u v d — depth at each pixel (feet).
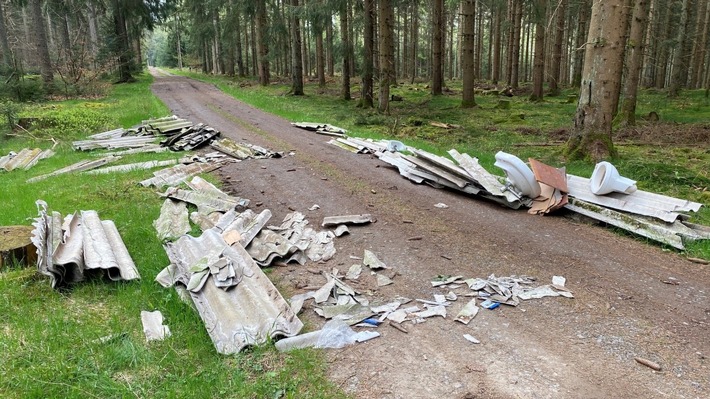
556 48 81.92
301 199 25.72
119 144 40.47
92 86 86.58
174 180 28.94
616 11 30.32
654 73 99.55
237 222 20.56
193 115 57.06
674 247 18.63
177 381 10.89
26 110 60.39
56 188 27.58
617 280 16.08
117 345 12.30
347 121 53.36
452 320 13.53
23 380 10.71
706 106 63.36
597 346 12.17
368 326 13.26
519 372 11.09
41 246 15.42
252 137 43.27
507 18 104.32
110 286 15.81
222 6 94.63
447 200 25.59
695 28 87.97
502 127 49.57
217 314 13.34
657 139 40.63
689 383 10.69
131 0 109.60
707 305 14.37
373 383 10.77
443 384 10.67
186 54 228.22
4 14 111.14
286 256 18.03
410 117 53.88
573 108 64.39
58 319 13.53
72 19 120.78
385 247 19.21
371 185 28.19
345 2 59.16
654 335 12.69
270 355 11.89
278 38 84.94
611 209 21.95
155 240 19.79
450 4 75.72
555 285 15.62
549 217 22.95
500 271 16.87
